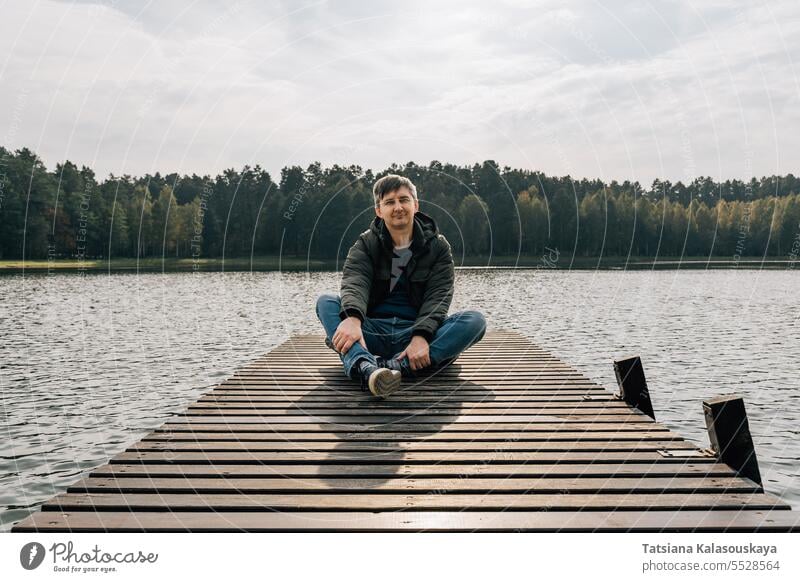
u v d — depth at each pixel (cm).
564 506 272
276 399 469
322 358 675
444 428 389
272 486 292
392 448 348
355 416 419
